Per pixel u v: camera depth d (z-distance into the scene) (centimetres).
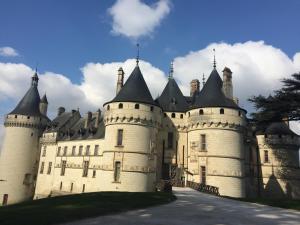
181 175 4378
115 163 3962
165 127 4609
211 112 4125
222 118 4075
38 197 6019
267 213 1939
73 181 5422
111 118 4122
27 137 6450
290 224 1570
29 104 6662
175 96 4897
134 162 3928
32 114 6556
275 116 3378
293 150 5275
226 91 4397
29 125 6488
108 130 4156
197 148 4131
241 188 3975
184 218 1647
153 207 2056
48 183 5962
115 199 2314
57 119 6856
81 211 1730
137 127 4038
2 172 6225
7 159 6281
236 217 1731
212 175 3938
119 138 4041
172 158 4475
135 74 4431
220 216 1745
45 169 6144
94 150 5231
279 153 5241
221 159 3969
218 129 4062
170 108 4700
